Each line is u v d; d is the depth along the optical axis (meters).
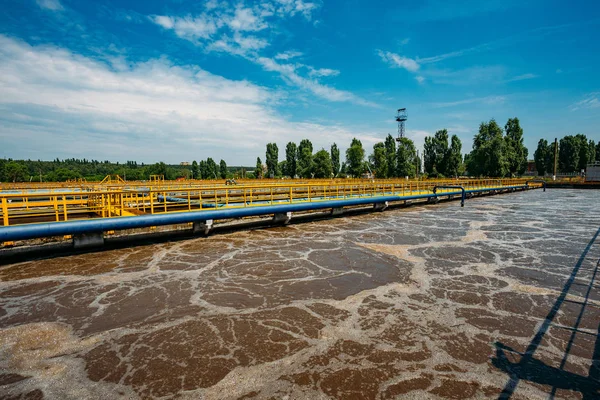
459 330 5.13
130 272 7.96
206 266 8.47
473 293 6.65
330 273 7.92
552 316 5.62
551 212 20.19
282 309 5.89
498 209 21.83
